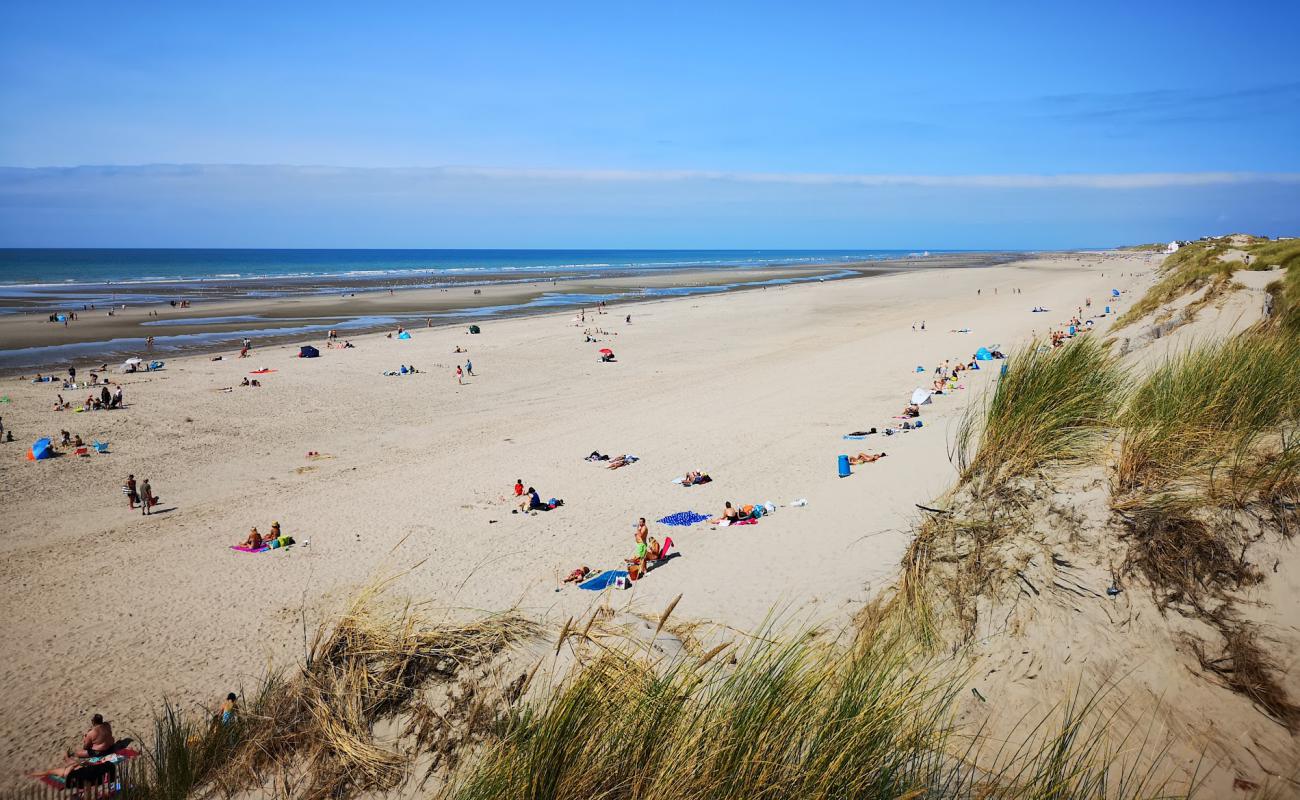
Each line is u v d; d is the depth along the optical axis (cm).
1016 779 452
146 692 1130
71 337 5103
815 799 379
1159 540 634
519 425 2792
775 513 1582
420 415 2972
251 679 1140
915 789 419
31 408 3052
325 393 3362
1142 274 9050
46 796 892
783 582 1082
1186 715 521
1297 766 464
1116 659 580
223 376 3725
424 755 562
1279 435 707
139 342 4903
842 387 3153
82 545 1733
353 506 1950
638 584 1257
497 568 1470
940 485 1351
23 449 2503
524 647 647
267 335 5259
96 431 2723
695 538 1509
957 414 2350
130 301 7681
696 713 429
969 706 591
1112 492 716
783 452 2186
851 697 434
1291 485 627
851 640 753
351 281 11319
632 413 2909
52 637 1318
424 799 517
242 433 2711
